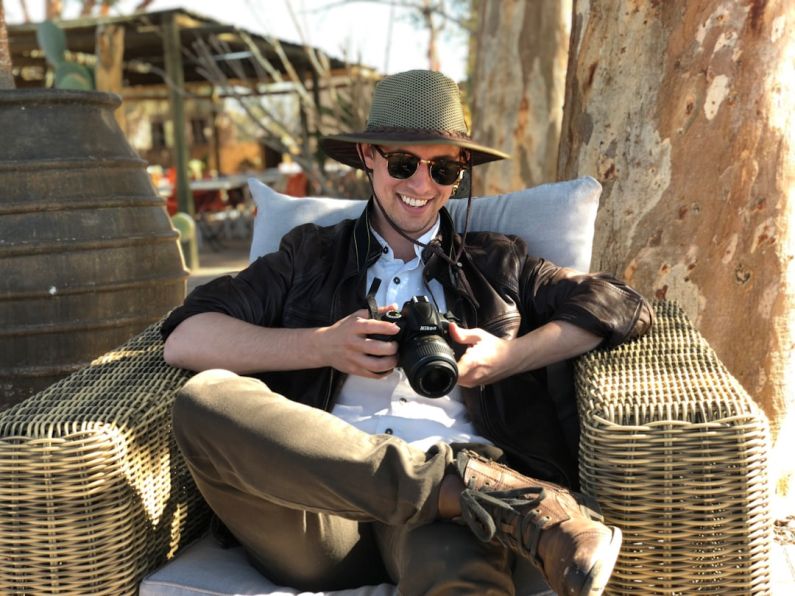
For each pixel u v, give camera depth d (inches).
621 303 80.4
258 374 81.7
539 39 197.5
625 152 112.5
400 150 79.1
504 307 81.6
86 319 125.3
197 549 76.1
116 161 130.5
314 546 68.5
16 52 448.1
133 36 427.8
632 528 63.6
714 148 105.7
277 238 98.5
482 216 94.7
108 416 67.5
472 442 77.2
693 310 109.4
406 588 63.4
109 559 65.9
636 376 72.1
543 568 59.9
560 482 78.6
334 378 80.0
